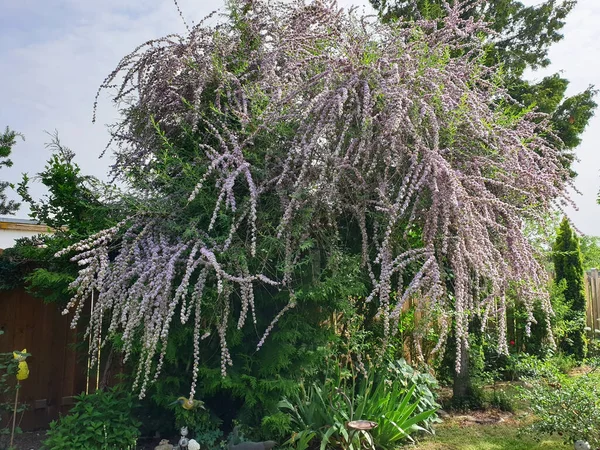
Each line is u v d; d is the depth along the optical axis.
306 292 3.41
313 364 3.78
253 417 3.69
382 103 3.23
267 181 3.29
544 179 3.34
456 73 3.66
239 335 3.47
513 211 3.35
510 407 5.17
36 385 4.65
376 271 4.00
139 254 3.22
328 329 3.86
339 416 3.74
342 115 3.27
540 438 4.30
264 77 3.71
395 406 4.11
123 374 3.87
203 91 3.92
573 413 3.87
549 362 5.17
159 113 4.09
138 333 3.29
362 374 4.48
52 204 4.18
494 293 2.99
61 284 4.00
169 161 3.73
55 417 4.69
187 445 3.40
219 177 3.43
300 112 3.26
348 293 3.66
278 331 3.55
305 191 3.26
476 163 3.29
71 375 4.79
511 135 3.42
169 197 3.47
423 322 3.92
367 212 3.43
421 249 2.89
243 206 3.30
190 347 3.60
